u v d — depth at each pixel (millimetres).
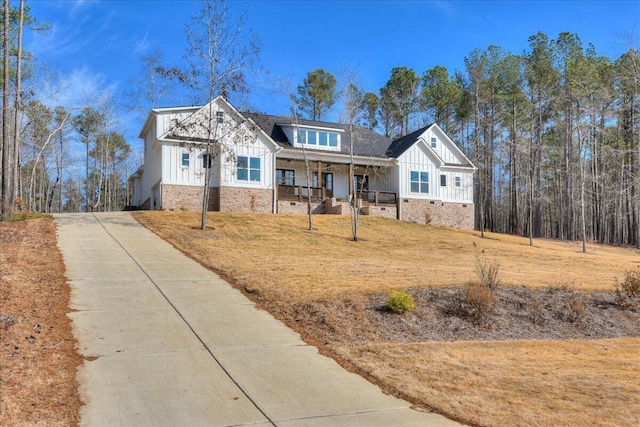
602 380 6996
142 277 12266
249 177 28953
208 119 23078
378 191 33125
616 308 11758
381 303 10438
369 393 6316
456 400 6125
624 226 43531
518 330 9930
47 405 5457
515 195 44031
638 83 28922
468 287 11141
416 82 50906
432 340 8883
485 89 42031
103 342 7668
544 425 5438
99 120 48000
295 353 7742
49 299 9719
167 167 27344
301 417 5488
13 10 24297
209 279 12523
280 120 32906
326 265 15023
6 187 21141
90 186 61281
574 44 39500
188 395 5945
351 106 26781
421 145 34531
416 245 23578
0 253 13500
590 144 40375
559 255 24141
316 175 33625
